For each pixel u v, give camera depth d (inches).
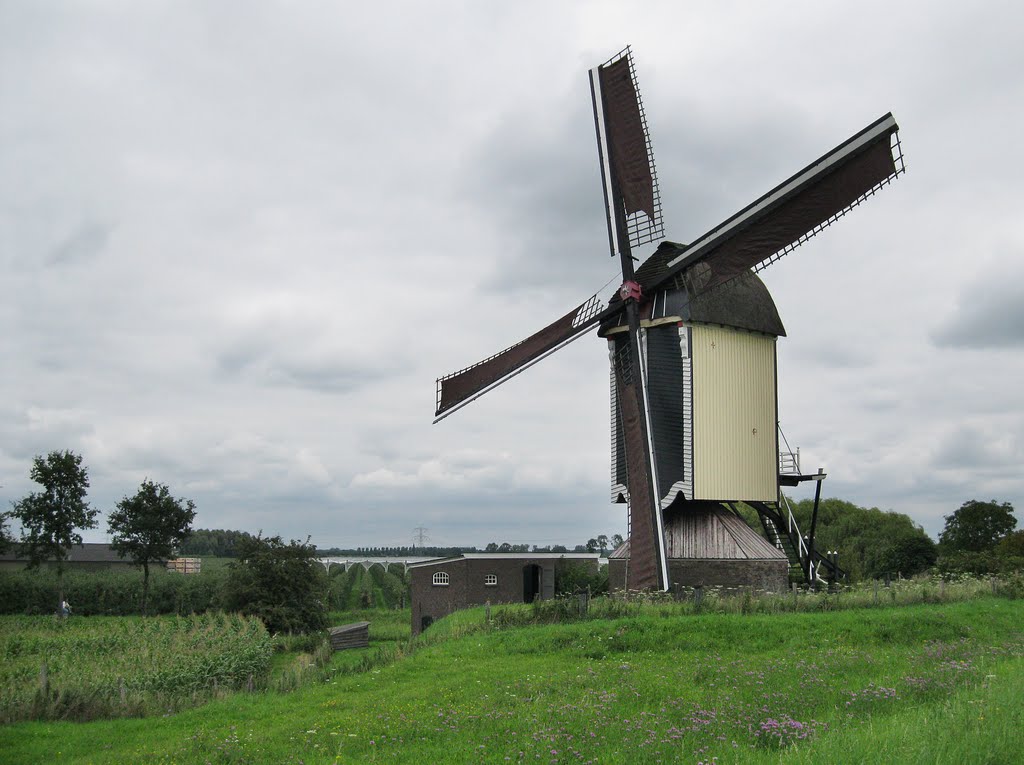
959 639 871.7
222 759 540.7
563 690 669.3
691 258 1208.2
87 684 843.4
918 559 2164.1
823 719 520.7
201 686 904.9
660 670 735.7
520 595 1877.5
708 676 700.7
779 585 1221.7
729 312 1267.2
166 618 2156.7
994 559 1720.0
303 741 568.1
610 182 1339.8
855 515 2928.2
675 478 1218.0
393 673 816.9
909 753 378.9
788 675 683.4
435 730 560.1
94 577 2581.2
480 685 712.4
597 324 1310.3
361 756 513.0
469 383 1416.1
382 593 3528.5
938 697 564.4
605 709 584.4
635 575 1211.9
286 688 840.3
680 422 1227.2
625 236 1307.8
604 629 916.6
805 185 1137.4
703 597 1052.5
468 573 1875.0
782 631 900.0
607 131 1353.3
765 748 466.6
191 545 7175.2
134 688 850.8
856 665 715.4
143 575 2669.8
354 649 1473.9
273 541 1883.6
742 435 1268.5
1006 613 1011.3
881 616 955.3
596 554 1947.6
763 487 1284.4
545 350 1343.5
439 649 921.5
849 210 1130.7
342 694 749.3
